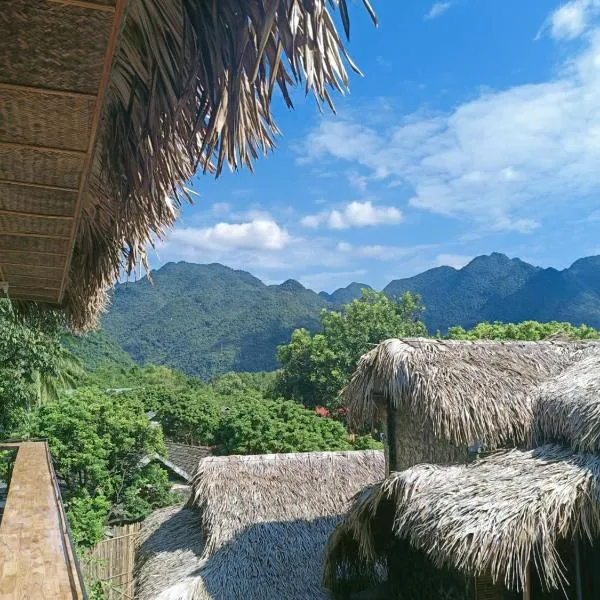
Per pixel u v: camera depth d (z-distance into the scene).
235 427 22.83
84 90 2.25
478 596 5.77
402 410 7.74
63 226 3.66
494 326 31.22
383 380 7.19
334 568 7.41
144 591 9.22
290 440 22.16
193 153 3.41
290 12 2.06
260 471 10.83
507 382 6.66
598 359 6.82
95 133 2.56
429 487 5.66
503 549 4.65
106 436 16.34
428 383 6.42
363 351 36.31
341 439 23.47
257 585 8.15
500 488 5.23
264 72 2.46
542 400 6.36
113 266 4.75
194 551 9.80
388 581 7.55
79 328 6.30
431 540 5.15
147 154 2.80
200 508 11.09
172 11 2.24
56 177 2.97
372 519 6.87
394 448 7.90
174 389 35.78
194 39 2.25
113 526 15.66
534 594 5.87
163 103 2.47
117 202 3.60
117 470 16.80
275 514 9.85
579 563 5.74
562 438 6.04
